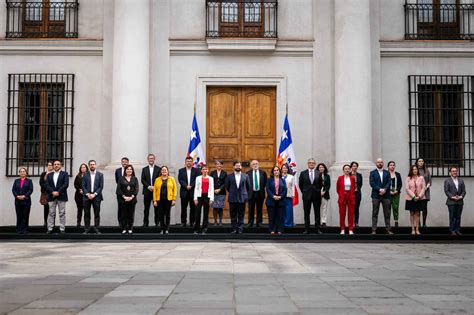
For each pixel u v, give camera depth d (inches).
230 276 299.3
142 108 677.9
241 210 591.8
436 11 718.5
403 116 706.8
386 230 611.2
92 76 706.2
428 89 711.7
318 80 705.0
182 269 330.0
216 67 712.4
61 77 703.7
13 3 714.2
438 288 258.2
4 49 701.9
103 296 233.6
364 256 412.2
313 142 701.3
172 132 705.0
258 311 201.5
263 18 716.0
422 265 354.9
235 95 720.3
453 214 588.1
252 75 710.5
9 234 572.4
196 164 668.7
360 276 301.0
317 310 203.5
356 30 674.8
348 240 564.1
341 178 588.7
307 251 451.8
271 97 720.3
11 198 689.0
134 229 609.3
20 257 402.6
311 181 594.6
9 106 698.2
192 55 712.4
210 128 717.9
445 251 454.3
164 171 593.0
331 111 701.3
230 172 714.8
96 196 585.0
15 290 249.6
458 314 196.9
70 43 703.1
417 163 609.6
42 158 697.0
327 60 705.6
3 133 696.4
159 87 703.7
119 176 626.8
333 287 260.8
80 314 195.8
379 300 225.1
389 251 454.0
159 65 705.6
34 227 633.6
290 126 706.2
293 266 346.9
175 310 203.3
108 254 423.2
